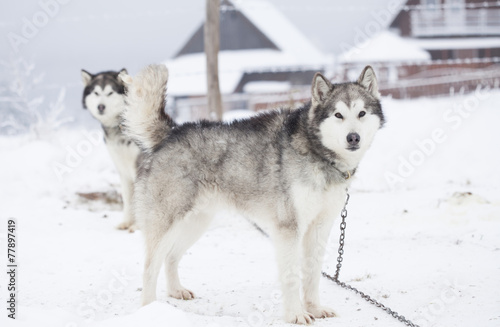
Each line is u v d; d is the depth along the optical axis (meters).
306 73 25.92
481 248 5.14
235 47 28.17
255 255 5.39
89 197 7.76
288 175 3.71
